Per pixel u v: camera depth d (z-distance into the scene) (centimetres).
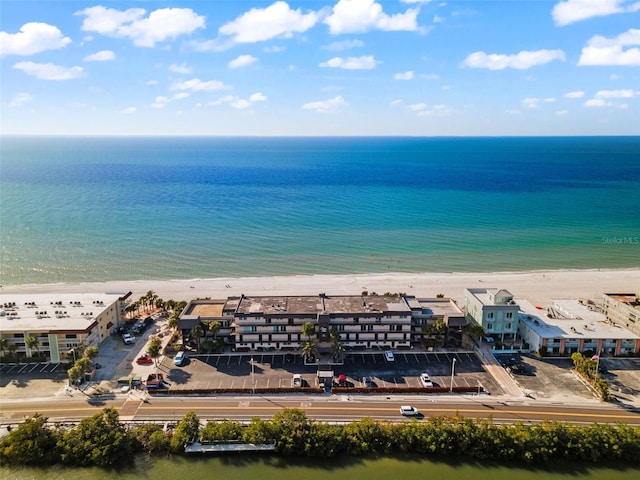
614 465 8662
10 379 11375
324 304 13488
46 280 19088
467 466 8638
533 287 18150
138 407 10262
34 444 8744
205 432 9012
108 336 13825
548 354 12581
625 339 12569
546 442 8750
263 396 10688
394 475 8419
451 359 12400
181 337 13575
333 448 8825
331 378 11262
